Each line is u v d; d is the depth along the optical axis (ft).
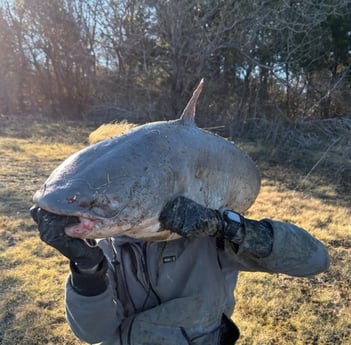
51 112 78.02
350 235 22.43
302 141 49.70
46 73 79.71
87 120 66.23
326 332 13.64
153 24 62.18
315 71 60.34
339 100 58.90
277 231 5.21
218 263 6.01
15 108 81.46
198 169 5.34
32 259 17.80
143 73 65.05
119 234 4.60
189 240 5.88
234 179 6.11
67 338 12.90
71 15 73.20
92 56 73.67
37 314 13.97
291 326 13.91
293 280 16.83
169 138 5.16
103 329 5.50
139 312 5.98
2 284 15.71
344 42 59.11
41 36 77.00
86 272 4.86
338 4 54.90
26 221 21.75
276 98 61.77
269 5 57.57
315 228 23.38
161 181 4.75
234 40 58.03
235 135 55.26
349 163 40.68
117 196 4.38
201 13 59.88
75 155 4.75
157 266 5.88
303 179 37.45
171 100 61.36
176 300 5.82
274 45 59.06
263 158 45.34
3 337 12.84
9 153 39.45
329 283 16.89
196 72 60.03
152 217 4.69
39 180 30.01
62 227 4.25
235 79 63.00
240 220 5.04
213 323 6.03
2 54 79.46
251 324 13.78
